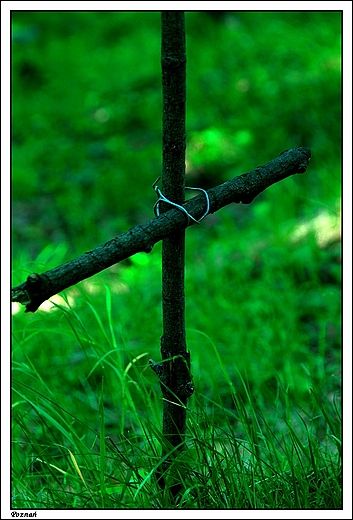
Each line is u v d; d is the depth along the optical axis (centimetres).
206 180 557
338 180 454
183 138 161
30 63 825
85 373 326
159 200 164
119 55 809
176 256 169
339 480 201
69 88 757
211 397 297
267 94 602
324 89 580
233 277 405
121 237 147
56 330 251
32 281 133
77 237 513
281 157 170
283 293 367
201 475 193
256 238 436
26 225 543
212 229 484
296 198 475
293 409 281
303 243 412
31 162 630
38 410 228
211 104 630
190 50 733
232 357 320
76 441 220
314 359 312
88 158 630
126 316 367
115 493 219
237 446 195
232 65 679
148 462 208
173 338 179
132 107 690
